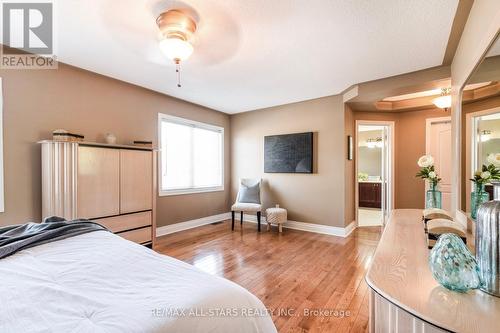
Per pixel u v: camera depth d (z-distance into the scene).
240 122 5.03
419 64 2.68
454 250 0.84
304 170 4.12
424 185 4.21
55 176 2.33
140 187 3.00
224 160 5.04
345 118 3.83
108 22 1.92
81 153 2.46
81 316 0.75
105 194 2.65
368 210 6.40
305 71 2.89
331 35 2.11
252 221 4.85
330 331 1.61
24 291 0.89
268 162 4.56
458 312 0.71
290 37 2.14
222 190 4.99
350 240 3.58
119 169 2.79
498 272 0.79
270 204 4.59
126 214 2.85
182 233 3.94
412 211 2.47
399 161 4.44
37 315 0.75
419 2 1.69
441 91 3.50
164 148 3.91
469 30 1.79
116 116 3.21
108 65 2.75
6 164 2.35
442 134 4.09
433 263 0.86
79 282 0.96
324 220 3.97
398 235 1.56
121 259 1.17
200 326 0.76
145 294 0.87
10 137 2.38
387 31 2.04
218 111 4.89
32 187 2.50
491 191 1.44
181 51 1.94
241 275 2.41
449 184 4.02
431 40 2.18
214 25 1.96
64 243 1.39
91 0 1.66
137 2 1.69
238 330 0.82
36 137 2.53
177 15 1.79
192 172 4.39
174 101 4.01
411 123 4.34
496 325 0.65
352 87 3.45
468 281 0.79
